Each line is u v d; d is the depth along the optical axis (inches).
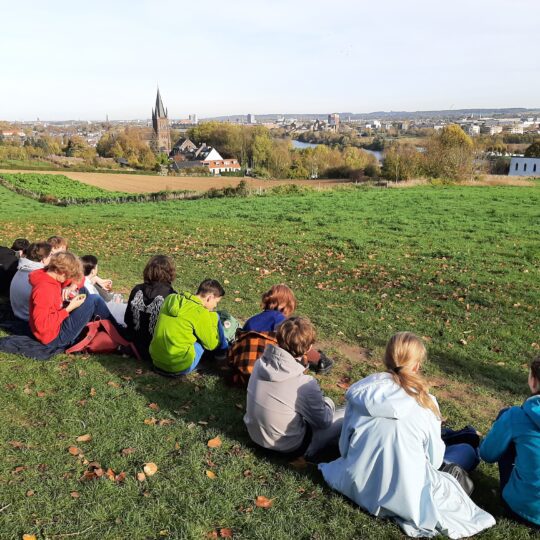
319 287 432.8
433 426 142.5
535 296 398.6
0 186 1977.1
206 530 139.6
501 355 295.7
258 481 161.5
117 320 282.2
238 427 193.8
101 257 566.6
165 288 246.1
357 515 146.2
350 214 901.2
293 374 165.5
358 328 331.3
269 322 226.5
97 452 172.1
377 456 141.0
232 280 459.2
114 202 1428.4
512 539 140.7
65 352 250.5
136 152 5285.4
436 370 271.9
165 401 210.5
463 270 485.1
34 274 243.6
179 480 159.0
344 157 4389.8
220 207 1085.1
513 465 147.2
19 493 149.7
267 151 4872.0
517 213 870.4
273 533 138.9
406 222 795.4
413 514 136.7
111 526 138.9
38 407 200.4
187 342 224.8
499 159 3730.3
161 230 764.6
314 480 162.9
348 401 150.9
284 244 633.0
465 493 145.9
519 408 142.3
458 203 1024.9
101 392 214.4
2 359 239.1
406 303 388.8
